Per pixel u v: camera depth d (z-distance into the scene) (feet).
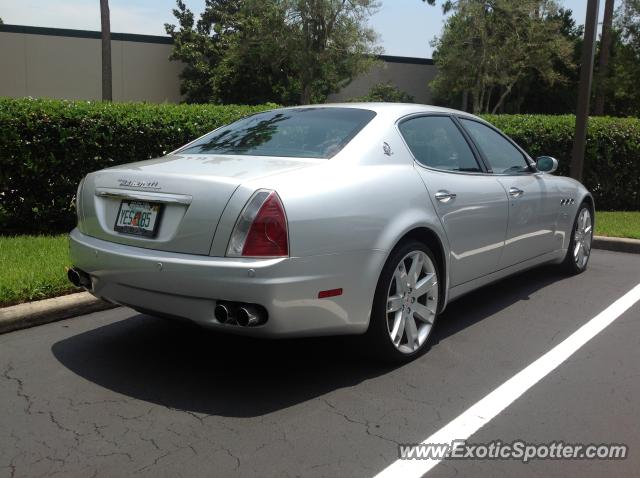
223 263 10.13
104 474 8.79
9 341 13.92
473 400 11.21
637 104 101.04
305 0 87.45
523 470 8.97
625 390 11.69
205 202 10.48
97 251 11.62
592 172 35.37
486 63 108.68
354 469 8.94
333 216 10.91
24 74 94.48
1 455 9.26
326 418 10.48
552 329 15.21
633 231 27.45
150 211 11.20
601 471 8.95
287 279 10.23
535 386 11.84
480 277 15.20
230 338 14.26
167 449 9.46
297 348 13.64
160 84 103.19
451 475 8.82
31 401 11.03
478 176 15.12
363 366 12.71
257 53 95.50
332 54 91.30
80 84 97.30
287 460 9.16
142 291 11.10
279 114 14.80
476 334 14.80
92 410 10.71
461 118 16.01
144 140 25.31
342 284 11.05
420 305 13.05
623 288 19.21
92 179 12.47
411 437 9.87
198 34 101.76
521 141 34.53
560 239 19.26
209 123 26.68
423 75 125.29
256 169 11.26
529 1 104.99
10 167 23.22
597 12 29.14
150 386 11.69
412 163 13.29
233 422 10.32
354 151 12.35
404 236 12.50
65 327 14.89
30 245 20.83
